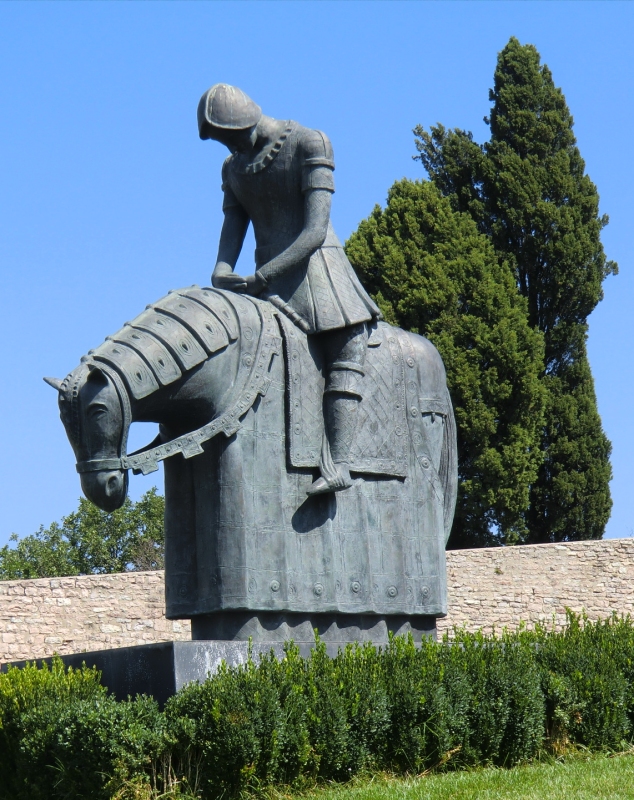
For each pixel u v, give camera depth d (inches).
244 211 479.5
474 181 1487.5
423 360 482.9
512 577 1013.8
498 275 1375.5
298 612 435.8
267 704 382.3
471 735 421.7
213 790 374.6
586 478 1373.0
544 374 1429.6
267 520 432.8
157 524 1749.5
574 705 441.7
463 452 1316.4
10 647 960.9
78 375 415.5
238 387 432.8
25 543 1755.7
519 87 1491.1
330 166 456.8
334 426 449.4
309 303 451.2
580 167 1492.4
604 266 1475.1
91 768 373.1
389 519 462.3
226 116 455.5
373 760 405.4
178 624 968.3
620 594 1005.8
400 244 1379.2
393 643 435.8
